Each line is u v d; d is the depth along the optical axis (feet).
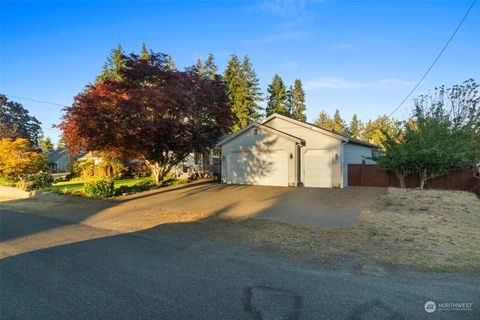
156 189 57.57
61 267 16.84
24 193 56.75
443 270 15.84
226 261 17.58
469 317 11.02
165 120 48.73
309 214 31.68
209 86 56.95
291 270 16.01
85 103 46.78
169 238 23.29
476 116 55.42
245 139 61.82
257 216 31.19
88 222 30.78
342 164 54.03
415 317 11.01
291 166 56.34
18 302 12.50
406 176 50.93
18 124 167.94
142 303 12.27
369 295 12.87
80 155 144.77
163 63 55.62
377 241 21.34
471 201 37.88
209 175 76.95
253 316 11.13
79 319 11.07
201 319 10.96
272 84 136.67
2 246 21.62
